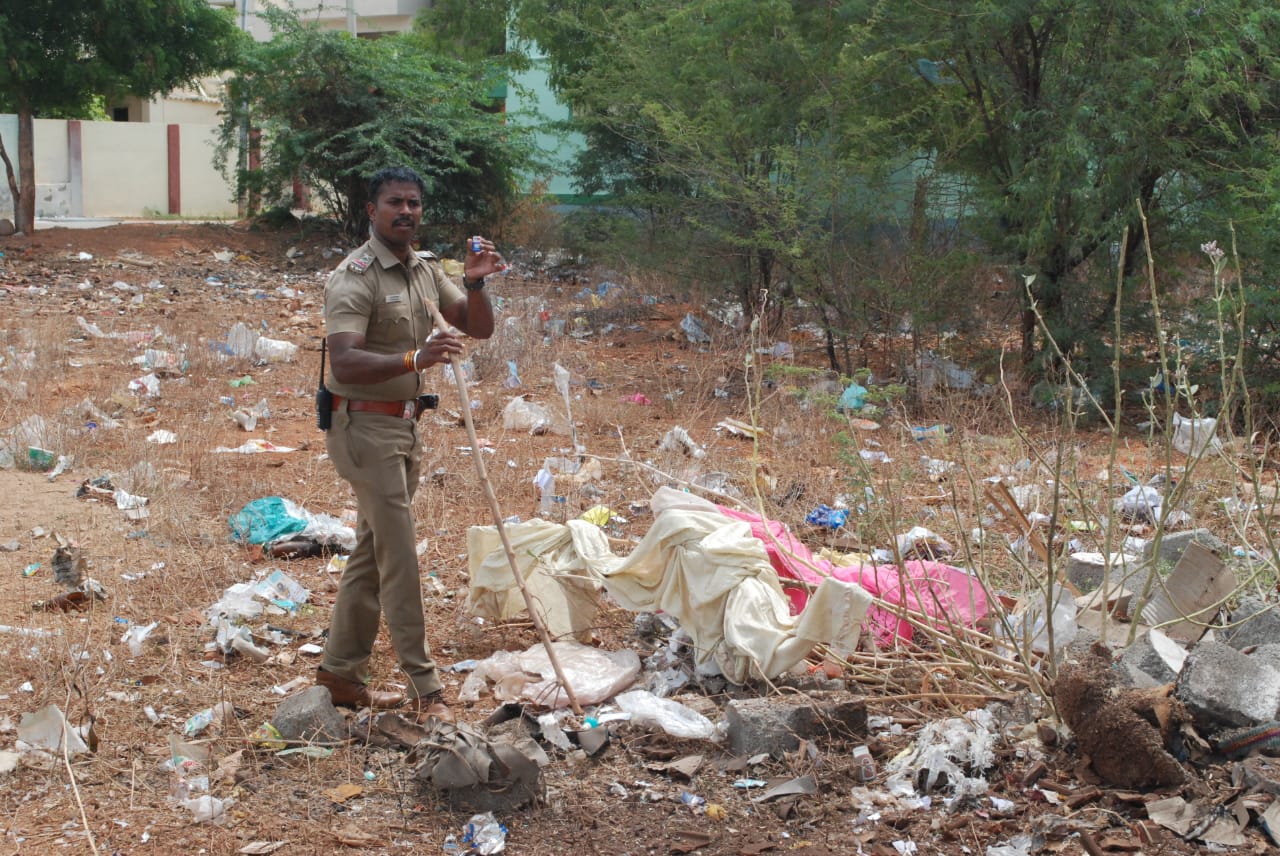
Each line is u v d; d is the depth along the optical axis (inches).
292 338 495.2
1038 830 135.7
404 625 170.1
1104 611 162.9
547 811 145.9
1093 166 382.6
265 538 241.6
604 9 677.3
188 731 163.9
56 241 692.7
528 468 303.9
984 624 189.2
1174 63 362.3
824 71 424.2
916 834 138.6
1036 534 205.8
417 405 168.4
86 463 297.7
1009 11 374.3
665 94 495.8
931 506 263.0
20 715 166.1
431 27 954.7
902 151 424.8
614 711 171.2
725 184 430.3
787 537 203.3
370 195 165.6
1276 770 139.9
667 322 542.0
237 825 141.6
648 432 351.6
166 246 706.2
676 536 183.9
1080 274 395.9
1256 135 386.0
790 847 137.3
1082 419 370.0
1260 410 354.9
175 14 709.9
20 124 705.6
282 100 738.2
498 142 733.9
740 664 174.1
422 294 169.9
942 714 165.9
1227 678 150.9
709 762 156.5
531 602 173.3
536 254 716.7
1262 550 224.1
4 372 385.7
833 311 435.8
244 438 335.0
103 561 228.7
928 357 406.3
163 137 1050.1
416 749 155.2
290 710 162.6
